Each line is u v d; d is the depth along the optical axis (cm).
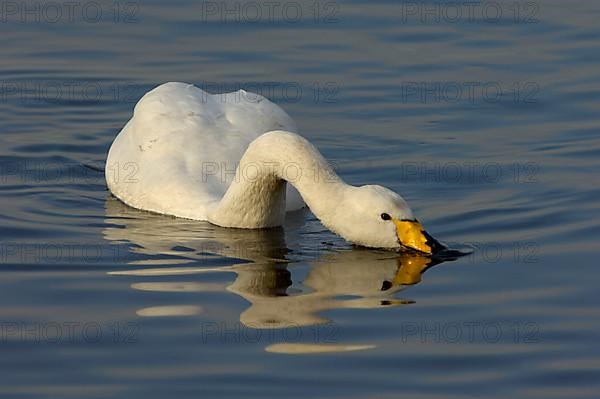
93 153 1794
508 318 1194
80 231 1471
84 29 2216
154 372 1084
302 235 1474
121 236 1455
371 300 1245
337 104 1928
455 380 1070
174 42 2162
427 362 1104
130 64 2080
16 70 2058
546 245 1392
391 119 1877
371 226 1387
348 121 1870
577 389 1053
